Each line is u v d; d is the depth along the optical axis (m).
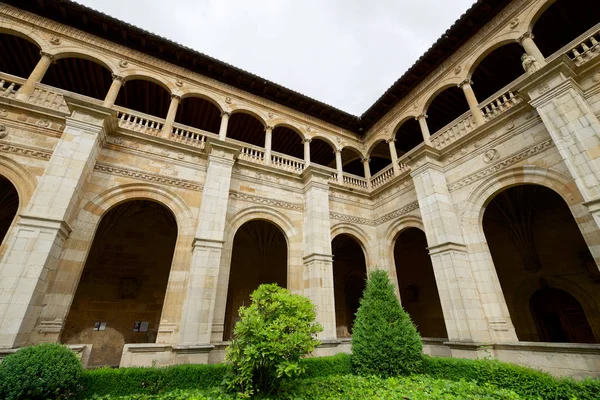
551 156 9.62
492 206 15.34
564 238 13.63
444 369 8.94
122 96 16.55
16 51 13.87
